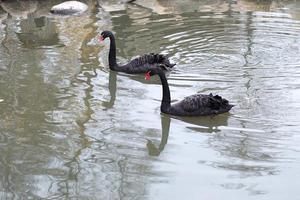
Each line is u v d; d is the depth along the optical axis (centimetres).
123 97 1041
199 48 1312
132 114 965
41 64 1216
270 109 965
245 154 816
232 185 733
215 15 1631
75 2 1697
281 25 1502
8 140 869
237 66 1183
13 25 1548
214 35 1416
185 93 1045
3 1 1798
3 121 935
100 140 868
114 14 1656
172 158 812
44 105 997
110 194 721
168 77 1126
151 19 1596
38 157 819
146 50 1312
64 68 1192
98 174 772
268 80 1098
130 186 738
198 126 920
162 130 905
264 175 756
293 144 838
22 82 1105
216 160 802
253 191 716
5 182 754
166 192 720
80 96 1041
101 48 1337
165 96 958
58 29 1502
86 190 731
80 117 951
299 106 972
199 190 722
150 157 816
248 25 1507
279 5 1747
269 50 1286
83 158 815
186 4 1769
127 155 823
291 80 1097
